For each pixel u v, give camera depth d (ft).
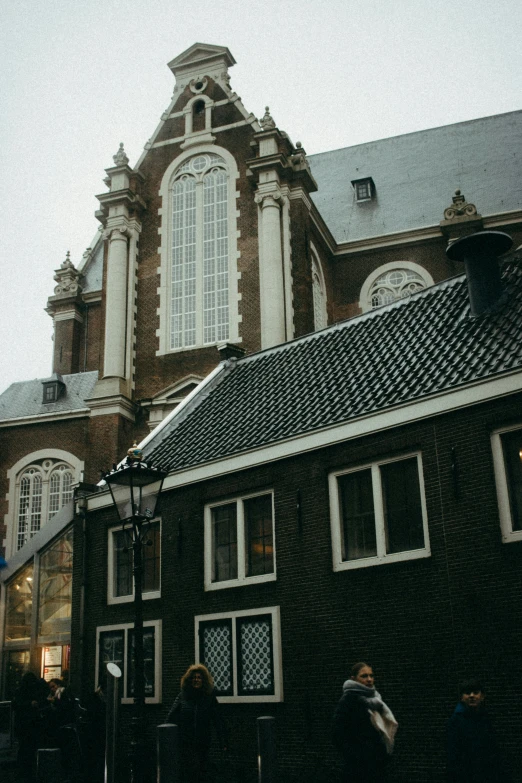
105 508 58.85
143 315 109.60
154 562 54.39
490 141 145.07
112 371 105.29
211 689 32.78
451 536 38.96
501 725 35.14
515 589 36.17
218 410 61.11
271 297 101.91
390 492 42.55
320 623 43.39
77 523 60.64
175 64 119.85
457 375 41.91
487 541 37.60
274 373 61.36
